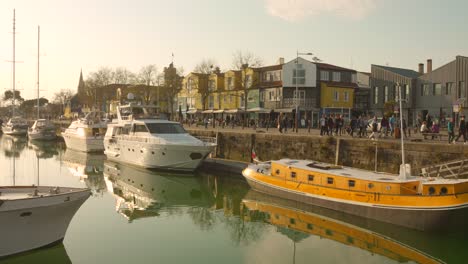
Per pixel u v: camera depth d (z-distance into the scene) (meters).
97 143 44.06
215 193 24.44
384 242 15.98
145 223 18.31
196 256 14.41
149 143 29.78
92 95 86.00
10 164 36.78
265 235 16.92
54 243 13.59
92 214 19.34
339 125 31.02
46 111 131.38
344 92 59.66
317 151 26.84
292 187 20.42
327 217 18.83
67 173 31.72
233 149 33.12
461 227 15.30
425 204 15.55
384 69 52.03
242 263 13.87
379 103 52.38
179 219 19.14
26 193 13.71
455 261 14.12
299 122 51.81
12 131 72.50
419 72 56.72
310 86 56.72
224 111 62.12
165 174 29.83
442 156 20.50
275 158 29.70
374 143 23.47
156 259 14.00
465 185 15.13
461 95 43.88
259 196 22.50
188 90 74.12
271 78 59.84
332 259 14.36
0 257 12.46
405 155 22.08
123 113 36.12
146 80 70.81
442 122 41.25
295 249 15.29
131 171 31.58
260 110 55.31
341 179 18.34
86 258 13.86
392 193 16.66
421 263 14.04
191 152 28.48
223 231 17.42
